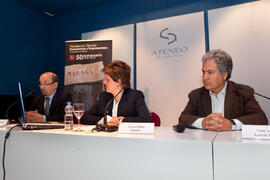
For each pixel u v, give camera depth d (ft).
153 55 11.50
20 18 12.93
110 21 13.05
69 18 14.39
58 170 3.53
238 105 5.37
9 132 4.11
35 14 13.99
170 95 10.95
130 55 12.15
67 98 8.93
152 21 11.67
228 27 9.91
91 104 11.34
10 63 12.21
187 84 10.62
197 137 3.08
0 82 11.59
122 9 12.76
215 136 3.21
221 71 5.38
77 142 3.40
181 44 10.87
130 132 3.68
